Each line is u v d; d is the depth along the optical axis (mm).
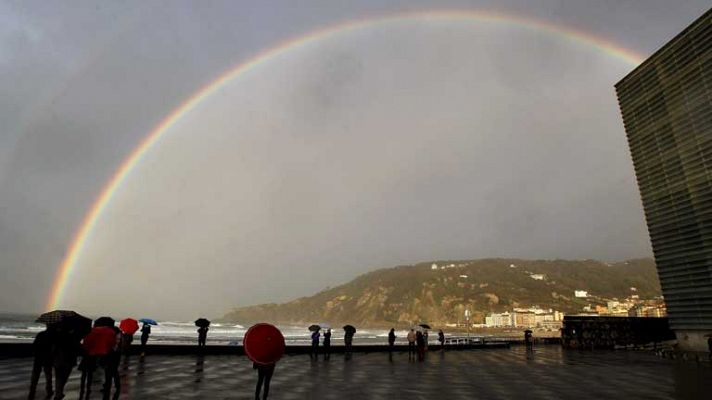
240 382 17375
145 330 26078
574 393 16422
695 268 40938
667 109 44000
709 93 39438
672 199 43531
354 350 38125
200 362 24375
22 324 131625
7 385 14992
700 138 40406
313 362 28000
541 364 29516
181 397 13688
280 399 14039
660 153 44938
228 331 128625
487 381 19844
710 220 39406
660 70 44719
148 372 19562
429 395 15578
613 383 19438
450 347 47906
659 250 45156
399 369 24797
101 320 12828
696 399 15094
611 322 52562
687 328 41688
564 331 53812
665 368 26688
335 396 14953
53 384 15492
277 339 10531
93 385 15578
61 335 11961
